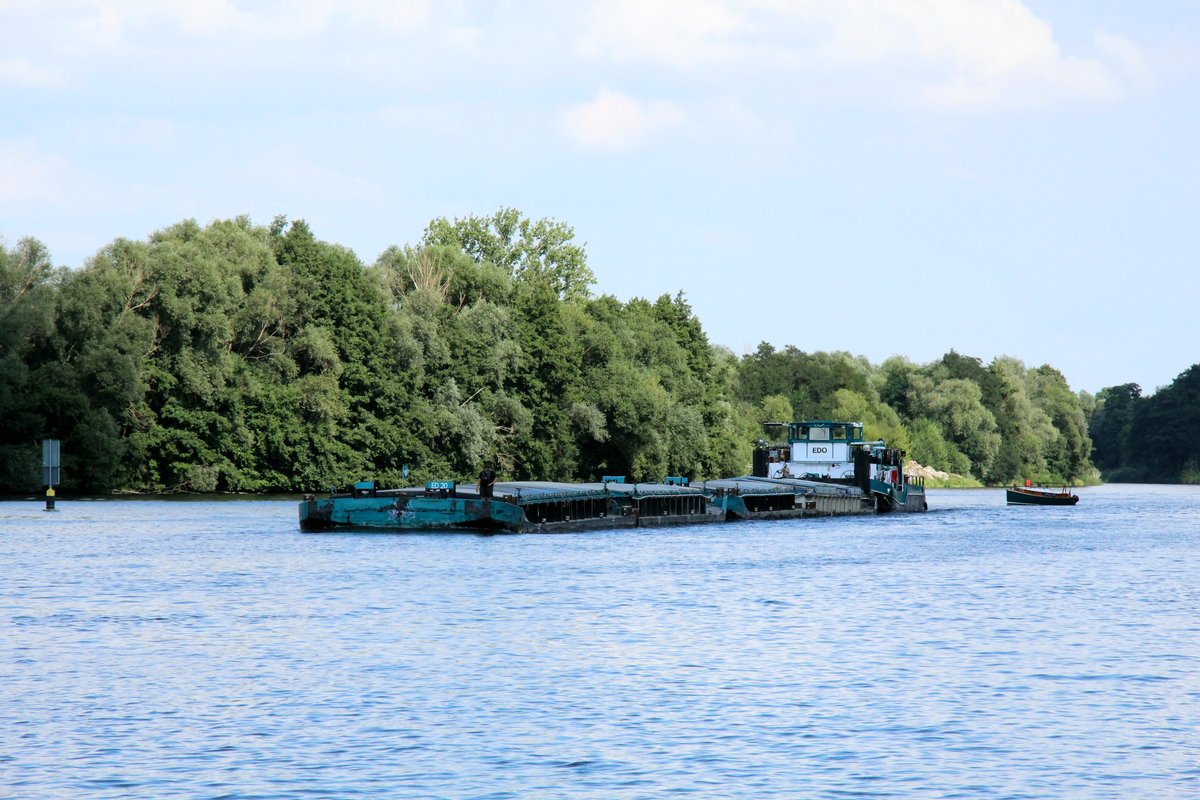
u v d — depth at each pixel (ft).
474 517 646.33
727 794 214.90
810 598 451.53
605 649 339.57
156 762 230.27
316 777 221.87
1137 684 302.45
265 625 370.73
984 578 529.04
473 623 378.94
